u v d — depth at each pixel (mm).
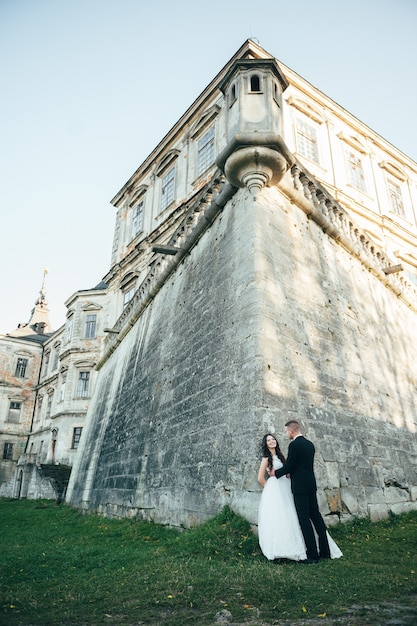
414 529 7008
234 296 8094
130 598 3727
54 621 3189
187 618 3158
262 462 5387
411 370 12109
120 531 8453
